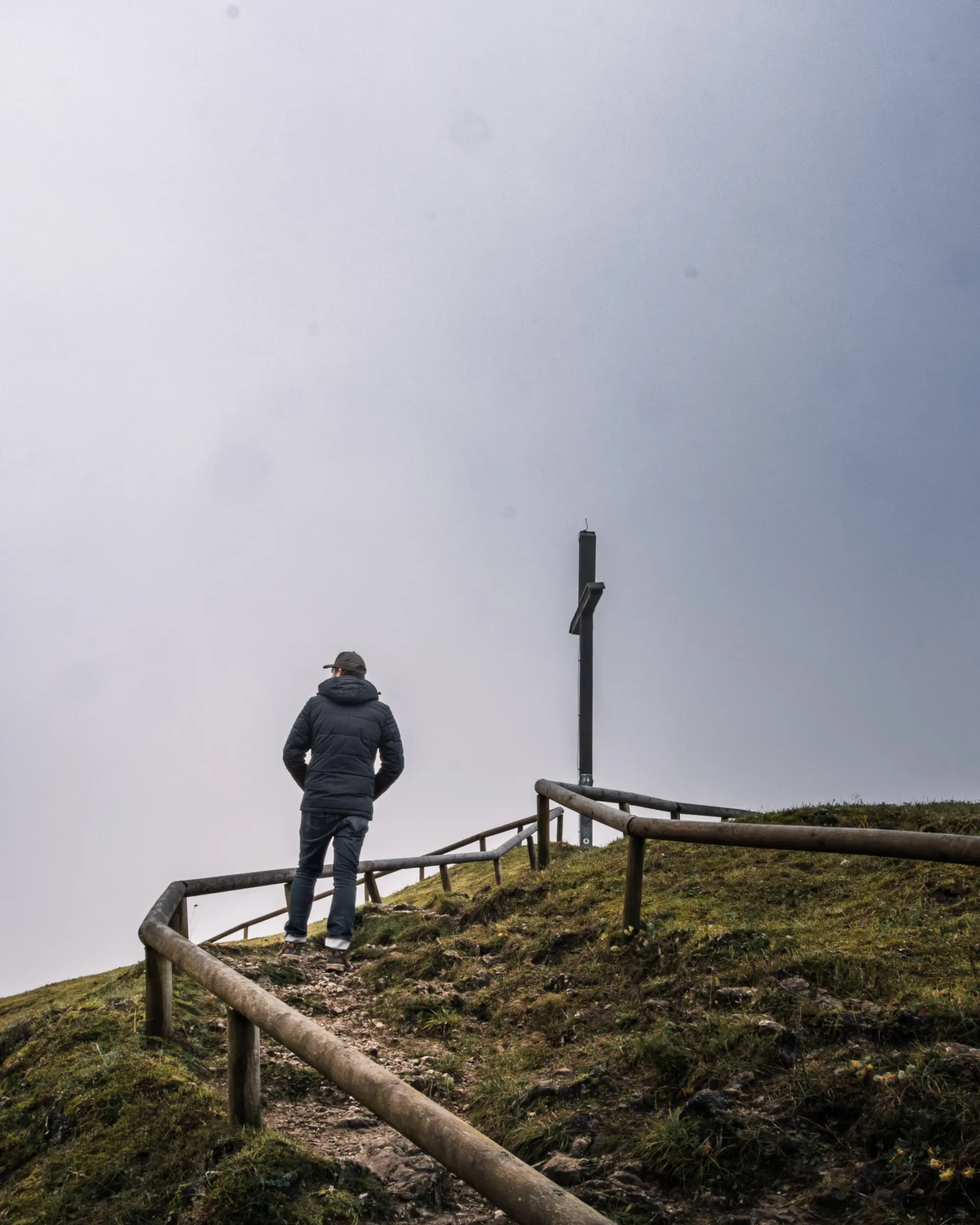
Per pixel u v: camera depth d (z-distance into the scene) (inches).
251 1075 154.0
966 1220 119.0
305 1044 128.0
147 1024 197.3
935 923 203.0
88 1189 147.9
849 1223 123.4
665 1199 135.9
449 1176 149.7
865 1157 133.7
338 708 290.0
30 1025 219.9
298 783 296.8
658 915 237.9
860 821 289.3
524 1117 166.1
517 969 237.8
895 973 177.9
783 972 186.9
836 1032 160.6
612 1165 144.6
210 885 278.1
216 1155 147.1
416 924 293.6
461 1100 180.4
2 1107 183.5
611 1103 161.5
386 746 292.8
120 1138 157.6
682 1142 142.4
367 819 285.4
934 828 271.1
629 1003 200.5
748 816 321.1
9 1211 148.1
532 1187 91.0
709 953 205.5
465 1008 221.8
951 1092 135.9
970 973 173.5
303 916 281.9
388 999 233.9
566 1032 197.2
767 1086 152.3
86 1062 185.5
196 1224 133.6
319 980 254.7
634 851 229.9
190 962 169.9
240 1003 148.0
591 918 251.6
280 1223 133.0
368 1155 154.4
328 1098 182.2
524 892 292.4
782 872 259.6
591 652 545.6
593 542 554.3
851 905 226.7
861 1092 143.6
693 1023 178.9
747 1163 138.0
